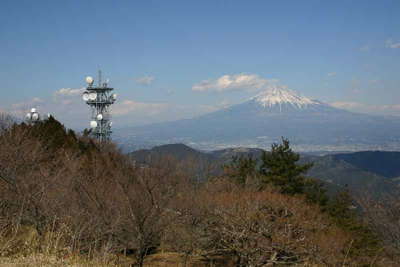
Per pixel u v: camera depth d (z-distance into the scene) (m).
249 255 15.85
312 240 15.89
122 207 12.12
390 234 16.44
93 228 10.81
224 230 15.90
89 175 15.30
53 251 7.29
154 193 12.45
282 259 16.77
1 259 6.68
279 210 17.91
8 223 8.60
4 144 14.92
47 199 11.86
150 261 16.23
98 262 7.69
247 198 17.34
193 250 16.42
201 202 15.79
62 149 17.61
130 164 14.92
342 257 16.22
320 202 24.23
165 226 13.13
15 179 12.94
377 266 16.48
